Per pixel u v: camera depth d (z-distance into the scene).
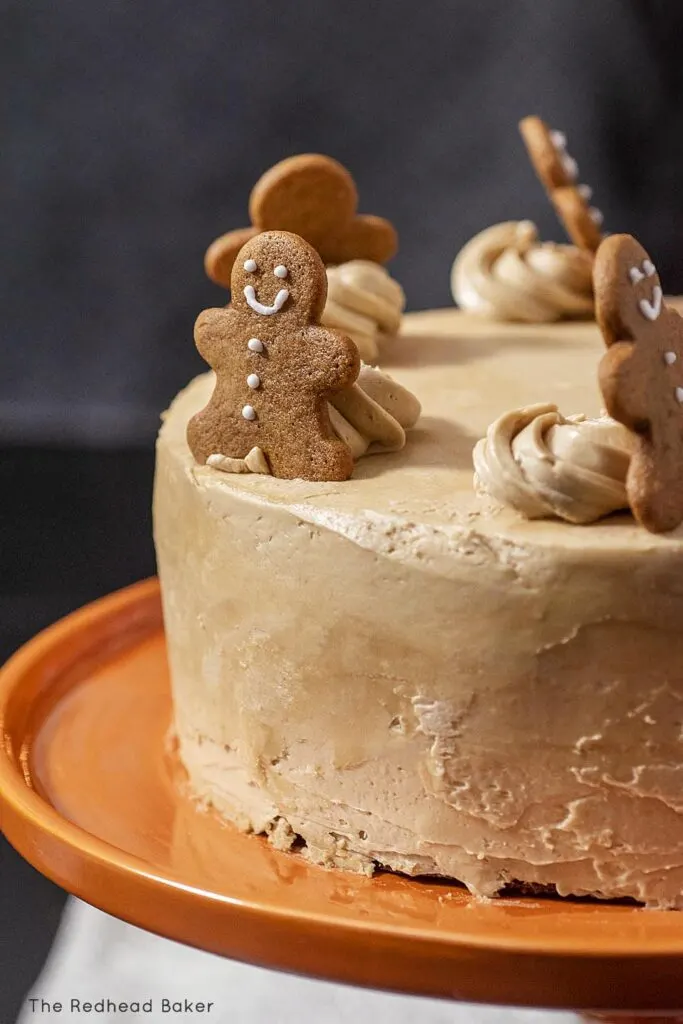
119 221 1.19
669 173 1.12
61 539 1.14
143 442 1.22
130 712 0.79
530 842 0.67
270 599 0.68
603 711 0.65
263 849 0.70
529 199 1.15
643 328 0.64
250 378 0.69
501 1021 0.83
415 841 0.68
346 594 0.66
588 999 0.63
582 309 0.88
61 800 0.73
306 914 0.65
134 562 1.12
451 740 0.66
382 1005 0.84
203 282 1.20
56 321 1.22
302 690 0.68
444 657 0.65
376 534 0.66
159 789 0.74
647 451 0.64
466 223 1.17
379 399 0.70
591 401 0.75
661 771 0.65
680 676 0.64
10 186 1.19
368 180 1.18
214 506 0.69
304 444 0.68
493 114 1.14
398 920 0.65
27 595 1.09
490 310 0.88
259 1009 0.84
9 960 0.94
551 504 0.65
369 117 1.16
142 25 1.14
